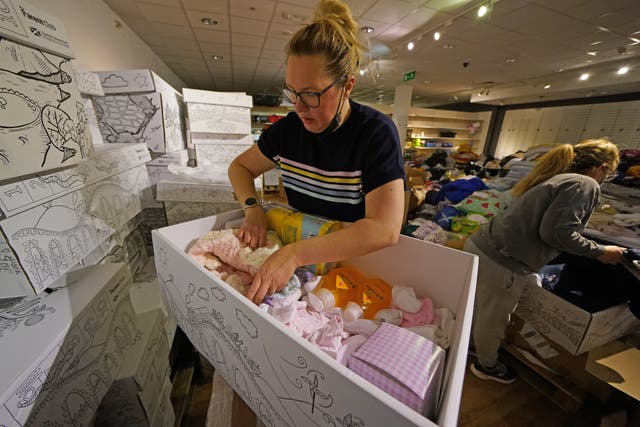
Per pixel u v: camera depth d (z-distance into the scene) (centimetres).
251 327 33
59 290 58
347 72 46
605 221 152
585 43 323
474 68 450
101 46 203
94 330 56
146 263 117
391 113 725
